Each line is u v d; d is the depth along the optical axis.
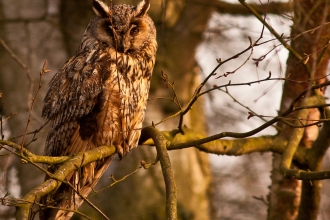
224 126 19.70
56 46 15.83
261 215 20.97
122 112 10.11
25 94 15.08
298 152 10.62
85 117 10.22
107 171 16.36
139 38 10.69
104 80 10.13
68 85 10.34
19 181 15.06
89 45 10.65
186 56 16.75
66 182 7.75
